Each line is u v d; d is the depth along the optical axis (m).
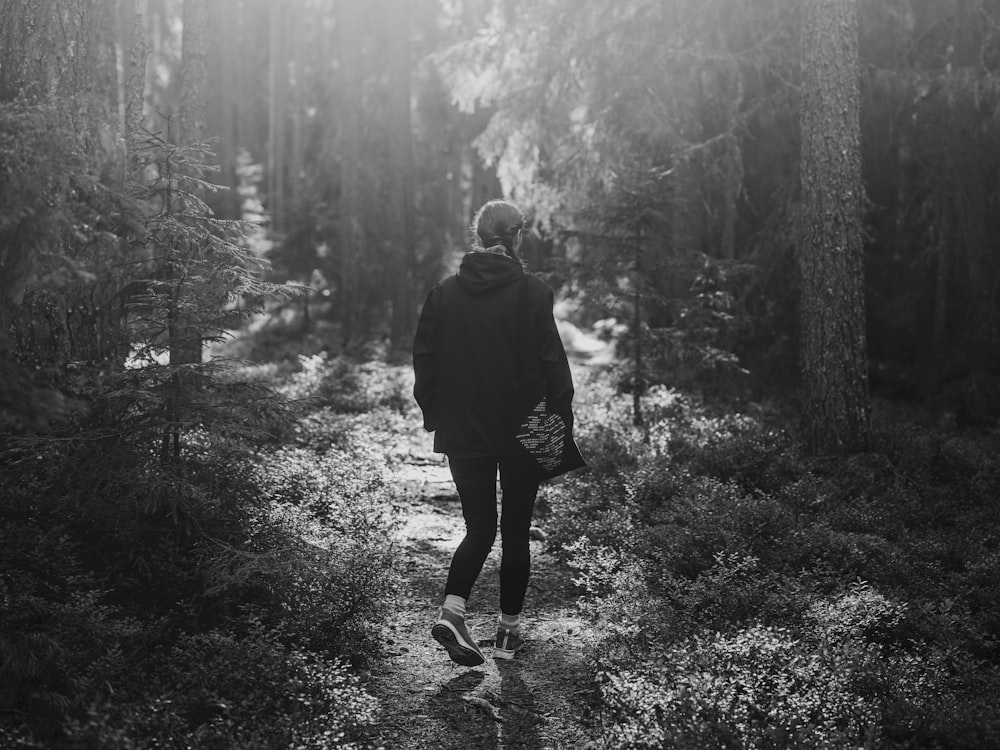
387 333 23.03
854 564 5.44
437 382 4.13
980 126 11.69
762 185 13.34
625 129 12.40
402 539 6.32
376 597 4.73
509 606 4.30
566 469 4.14
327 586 4.50
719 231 13.87
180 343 4.60
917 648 4.31
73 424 4.43
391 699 3.92
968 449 8.69
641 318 10.69
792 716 3.46
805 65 8.83
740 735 3.38
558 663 4.37
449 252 27.62
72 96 5.04
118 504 4.32
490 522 4.13
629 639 4.39
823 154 8.70
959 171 12.03
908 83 11.68
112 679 3.55
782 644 4.00
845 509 6.61
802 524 6.21
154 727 3.29
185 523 4.63
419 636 4.64
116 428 4.42
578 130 13.09
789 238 12.20
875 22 12.13
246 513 4.90
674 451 8.31
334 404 11.54
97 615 3.83
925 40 12.22
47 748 3.05
